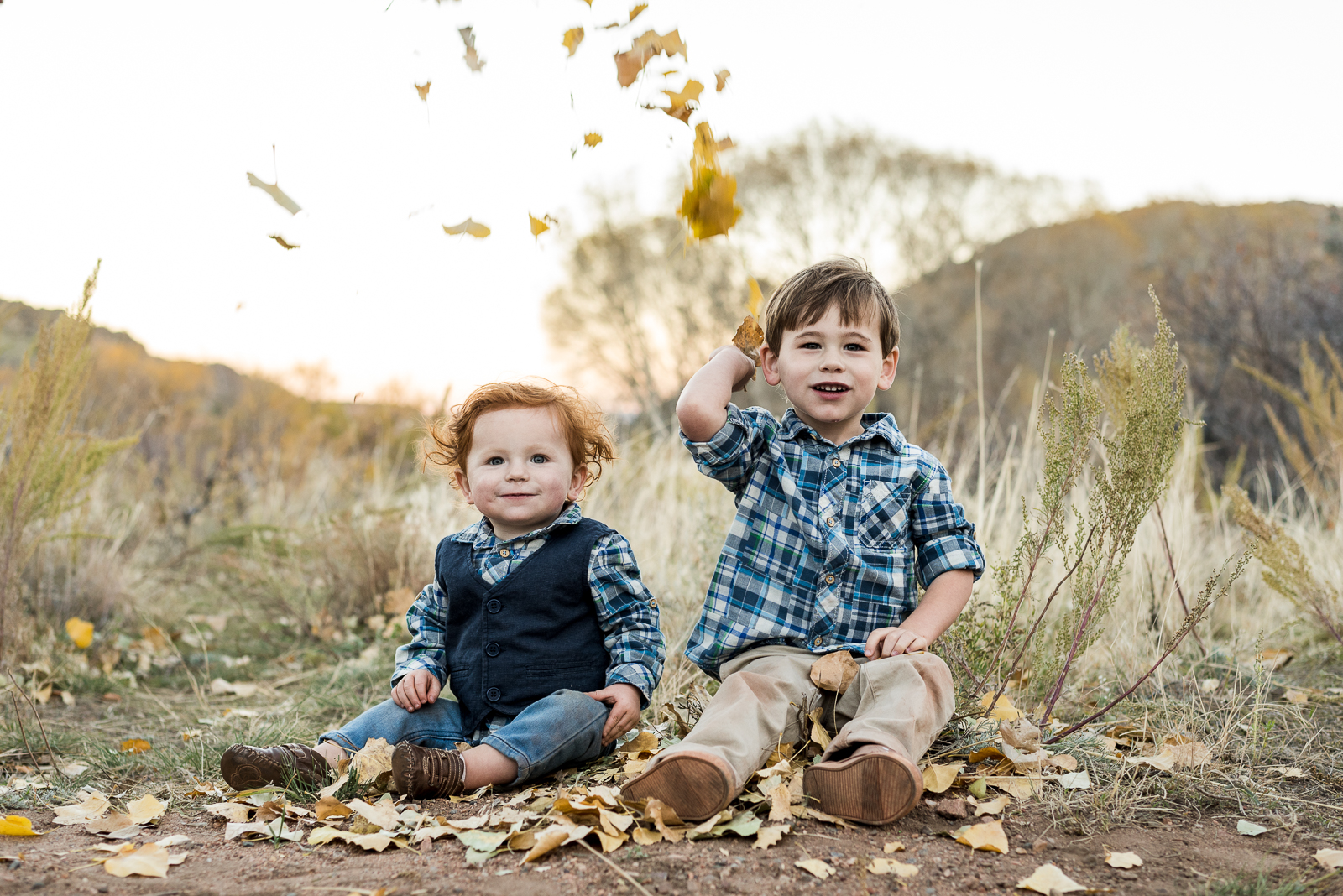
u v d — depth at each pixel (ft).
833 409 7.59
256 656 13.64
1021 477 12.75
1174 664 10.34
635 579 7.91
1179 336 24.02
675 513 14.76
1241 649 10.95
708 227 6.97
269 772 6.93
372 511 15.52
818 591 7.43
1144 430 7.66
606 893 5.15
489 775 6.89
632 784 6.06
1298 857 5.87
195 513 20.68
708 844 5.82
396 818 6.29
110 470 19.53
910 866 5.46
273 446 25.26
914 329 64.90
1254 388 21.01
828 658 7.05
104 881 5.49
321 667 12.73
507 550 7.86
